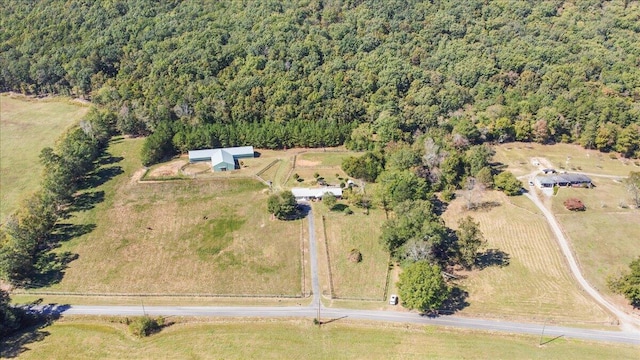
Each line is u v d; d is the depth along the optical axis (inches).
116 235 5516.7
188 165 6909.5
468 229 4886.8
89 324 4377.5
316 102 7554.1
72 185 6205.7
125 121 7534.5
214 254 5246.1
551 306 4562.0
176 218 5807.1
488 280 4874.5
